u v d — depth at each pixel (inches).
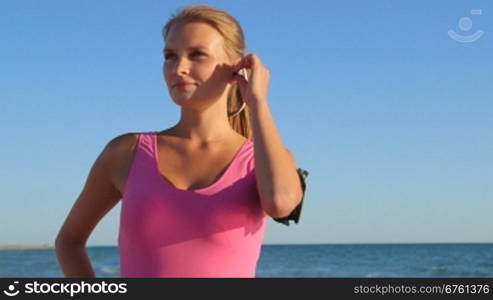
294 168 118.8
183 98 120.1
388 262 2659.9
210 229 113.3
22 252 5059.1
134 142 123.2
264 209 114.7
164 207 113.5
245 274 116.7
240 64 125.2
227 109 132.2
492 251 3548.2
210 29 122.9
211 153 120.4
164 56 124.6
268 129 117.6
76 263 129.4
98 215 130.3
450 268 2293.3
